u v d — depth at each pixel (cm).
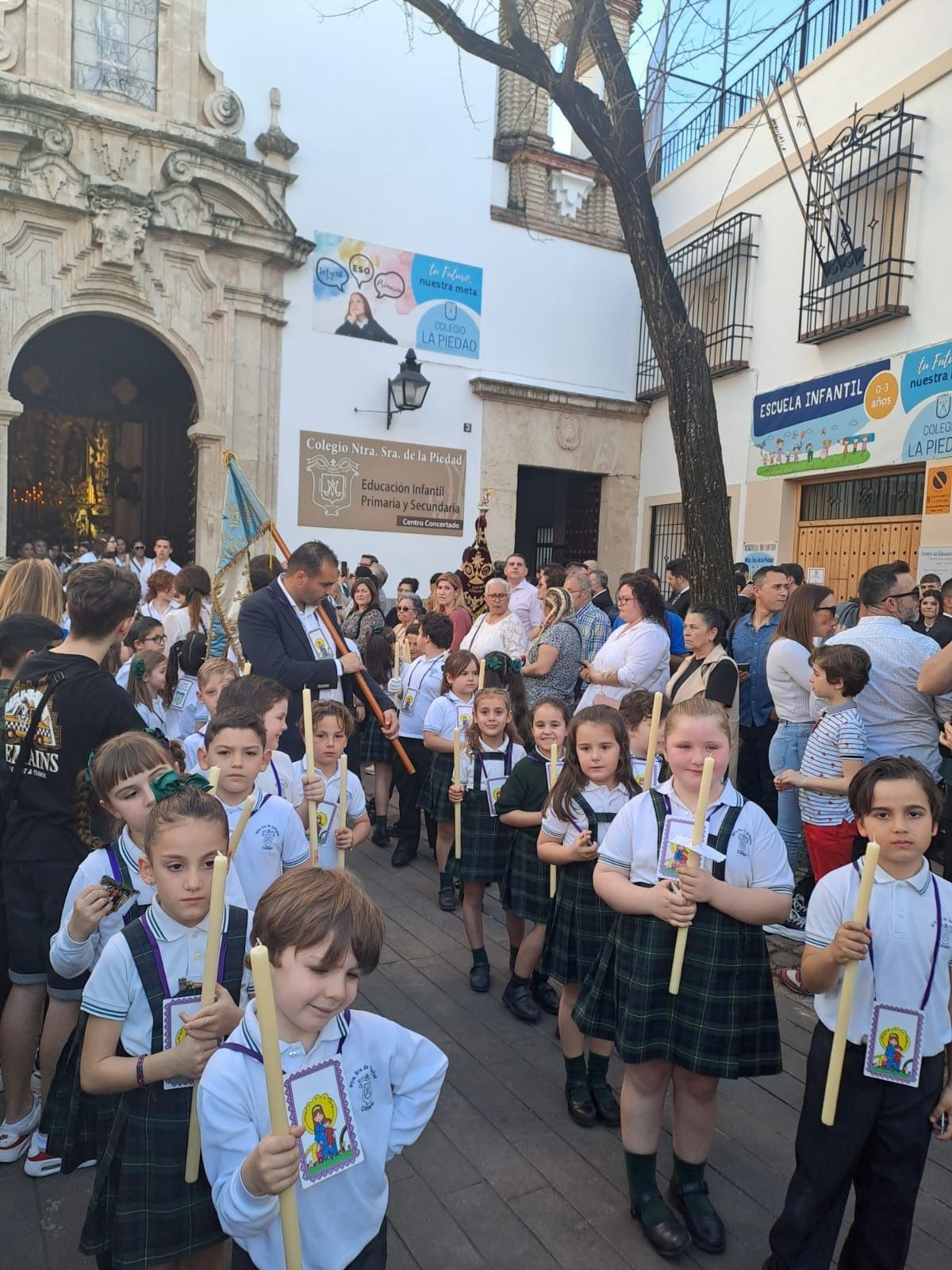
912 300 893
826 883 216
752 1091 322
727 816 243
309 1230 153
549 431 1335
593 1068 304
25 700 266
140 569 1121
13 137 931
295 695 390
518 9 664
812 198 1006
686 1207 246
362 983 399
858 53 958
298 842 285
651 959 240
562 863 307
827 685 392
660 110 1055
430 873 559
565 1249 239
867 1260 210
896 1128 204
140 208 997
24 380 1288
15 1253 231
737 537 1148
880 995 205
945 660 316
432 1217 251
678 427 634
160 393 1323
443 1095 312
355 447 1177
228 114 1055
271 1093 132
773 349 1098
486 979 397
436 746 486
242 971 195
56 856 264
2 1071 269
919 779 207
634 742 382
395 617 948
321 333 1148
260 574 520
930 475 869
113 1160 183
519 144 1277
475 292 1261
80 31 986
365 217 1168
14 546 1322
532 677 566
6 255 948
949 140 848
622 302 1398
